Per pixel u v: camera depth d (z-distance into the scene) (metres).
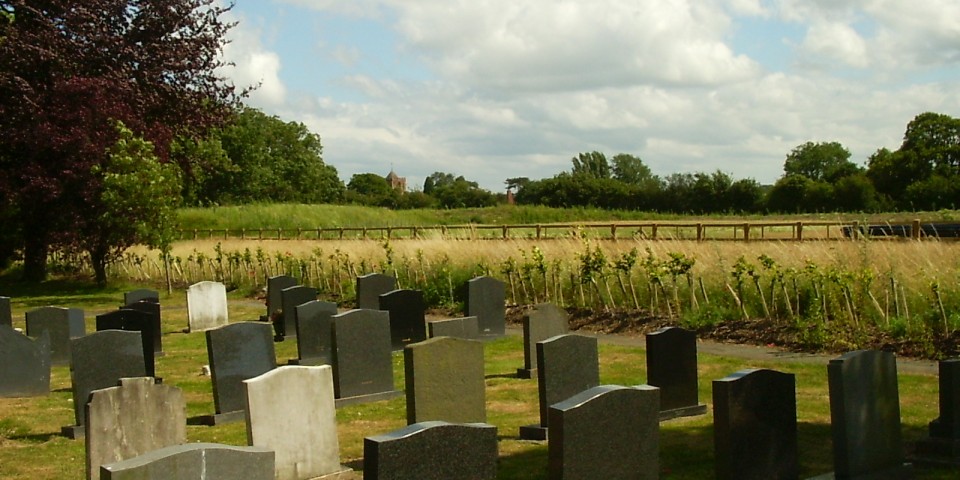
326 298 27.73
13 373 14.20
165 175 32.09
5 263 41.62
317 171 110.19
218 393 12.02
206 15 35.25
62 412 12.98
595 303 20.86
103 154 31.17
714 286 19.11
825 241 20.59
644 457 7.80
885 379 8.11
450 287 24.23
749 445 7.96
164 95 34.03
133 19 33.81
